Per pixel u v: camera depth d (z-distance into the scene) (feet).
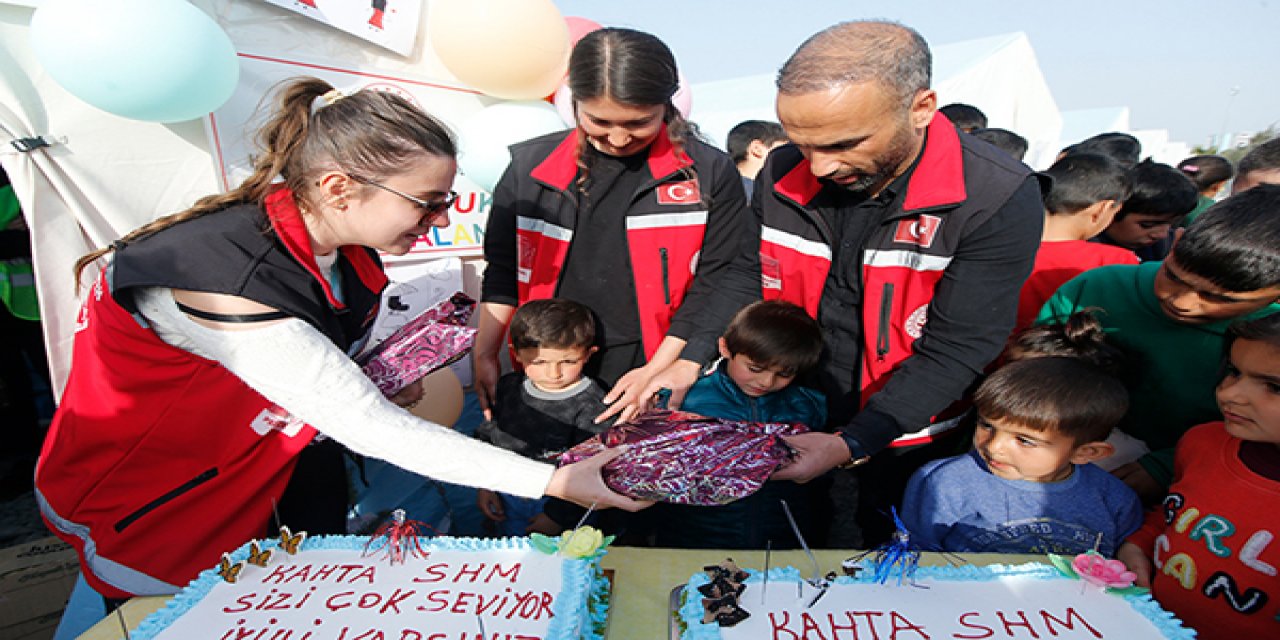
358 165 3.28
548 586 3.43
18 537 8.18
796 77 3.90
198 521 4.07
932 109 4.18
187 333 3.39
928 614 3.28
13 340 9.62
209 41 7.60
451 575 3.56
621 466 3.92
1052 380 4.23
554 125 11.31
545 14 10.22
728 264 6.66
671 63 4.99
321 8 9.53
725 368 6.25
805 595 3.42
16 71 7.68
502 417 6.73
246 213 3.51
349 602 3.35
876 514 6.00
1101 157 6.61
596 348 6.88
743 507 5.88
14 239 9.03
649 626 3.44
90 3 6.82
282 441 4.19
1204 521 3.84
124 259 3.36
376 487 7.61
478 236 12.42
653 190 6.14
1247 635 3.65
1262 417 3.53
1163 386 5.00
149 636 3.14
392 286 10.96
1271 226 3.89
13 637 6.14
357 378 3.50
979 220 4.48
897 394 4.78
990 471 4.65
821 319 5.74
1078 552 4.42
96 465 3.90
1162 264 4.70
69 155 8.13
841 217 5.28
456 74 10.55
